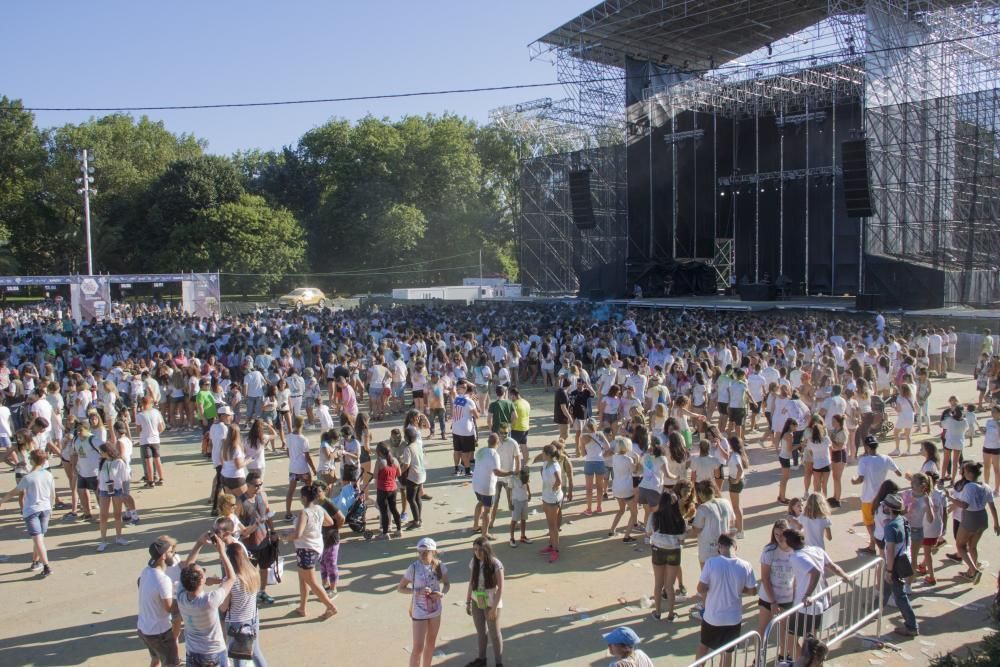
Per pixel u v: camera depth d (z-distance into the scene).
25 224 70.62
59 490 13.77
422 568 6.82
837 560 9.59
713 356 19.36
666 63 53.44
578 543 10.59
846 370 16.06
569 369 16.16
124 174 71.88
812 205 50.69
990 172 35.47
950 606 8.41
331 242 78.25
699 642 7.58
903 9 37.34
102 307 40.78
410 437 11.34
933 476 9.60
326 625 8.12
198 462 15.62
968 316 30.53
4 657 7.50
